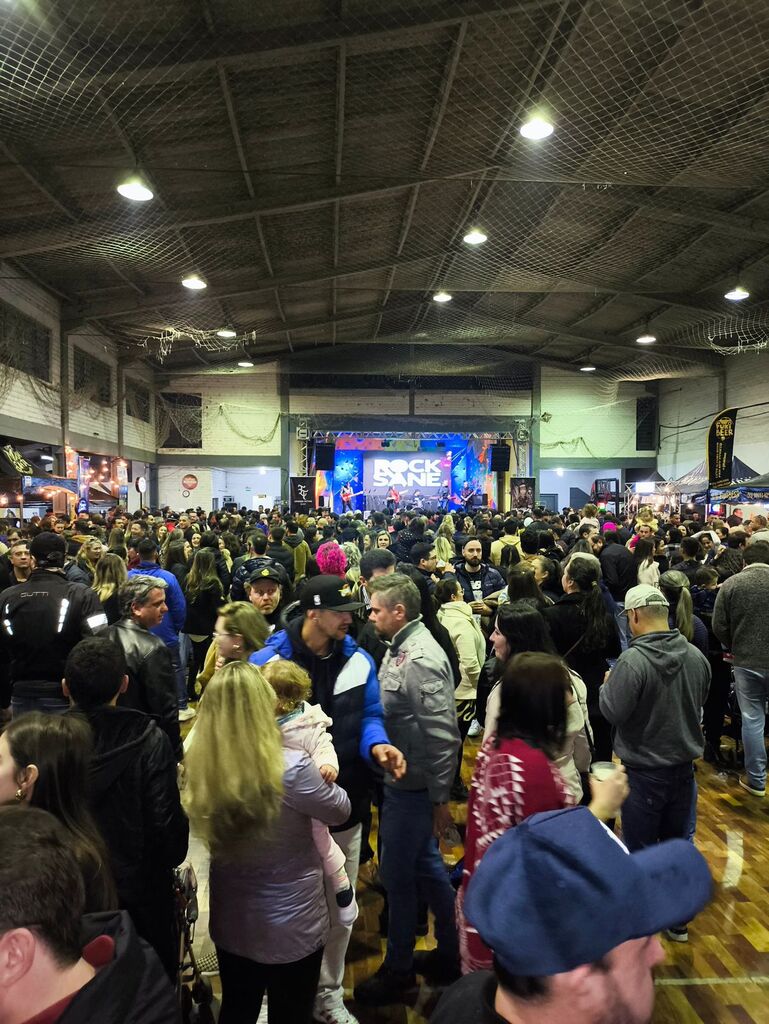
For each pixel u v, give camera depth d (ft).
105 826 5.64
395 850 7.91
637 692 8.73
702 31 16.97
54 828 3.01
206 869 10.52
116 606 13.29
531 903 1.78
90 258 30.55
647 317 45.39
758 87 19.12
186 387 62.95
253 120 20.40
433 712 7.72
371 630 10.43
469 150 22.97
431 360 62.69
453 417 66.23
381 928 9.33
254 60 16.92
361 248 34.12
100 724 6.00
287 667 6.38
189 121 19.89
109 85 17.37
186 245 30.19
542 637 8.37
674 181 24.52
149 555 15.29
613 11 16.21
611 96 19.57
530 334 53.06
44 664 10.37
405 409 66.44
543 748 5.40
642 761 8.85
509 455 65.82
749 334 45.60
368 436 69.62
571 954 1.69
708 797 13.35
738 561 17.60
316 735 6.16
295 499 58.65
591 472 75.41
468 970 5.09
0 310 30.55
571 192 27.91
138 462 57.82
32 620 10.28
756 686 13.33
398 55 17.81
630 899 1.74
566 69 18.42
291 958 5.70
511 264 36.32
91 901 4.63
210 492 63.67
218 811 5.31
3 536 19.43
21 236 26.07
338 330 53.31
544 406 66.39
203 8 15.05
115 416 48.37
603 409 66.85
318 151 22.79
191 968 6.78
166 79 17.42
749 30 16.89
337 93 19.34
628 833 9.11
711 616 15.44
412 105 20.29
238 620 8.92
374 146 22.70
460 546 23.88
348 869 7.89
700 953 8.71
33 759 4.88
